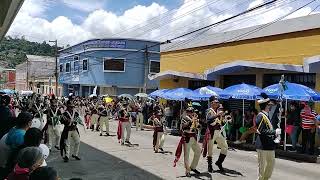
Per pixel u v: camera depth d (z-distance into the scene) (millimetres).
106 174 11086
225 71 22375
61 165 12227
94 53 48781
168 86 29578
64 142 12875
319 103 17266
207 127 11438
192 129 10938
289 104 17109
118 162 12961
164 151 15570
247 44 22094
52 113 14906
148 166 12359
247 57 22062
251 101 20797
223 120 11609
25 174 4242
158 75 27609
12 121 7945
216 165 12164
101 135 20859
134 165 12492
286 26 19547
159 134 15258
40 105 15633
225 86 23859
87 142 17859
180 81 28281
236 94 17922
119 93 47312
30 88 77188
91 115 23547
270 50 20438
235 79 23219
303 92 15195
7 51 107312
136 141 18672
